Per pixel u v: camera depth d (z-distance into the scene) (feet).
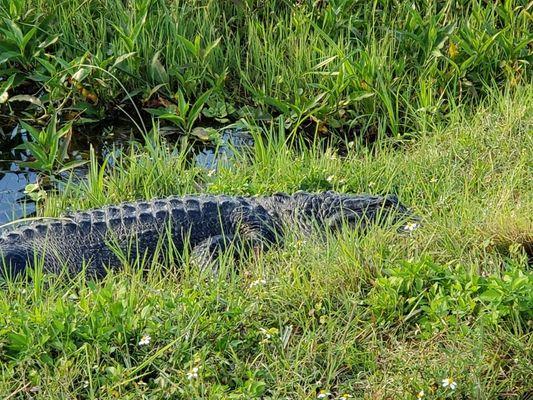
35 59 36.47
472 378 19.71
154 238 26.17
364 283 23.12
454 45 34.94
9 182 32.12
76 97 35.27
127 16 36.91
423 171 29.37
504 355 20.52
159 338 21.26
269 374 20.38
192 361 20.34
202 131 33.50
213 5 37.99
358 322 22.02
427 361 20.45
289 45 36.35
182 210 26.66
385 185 29.12
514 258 23.54
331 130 34.01
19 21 36.22
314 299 22.70
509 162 29.12
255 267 24.67
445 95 34.88
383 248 24.17
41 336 21.09
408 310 22.09
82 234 25.96
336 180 29.43
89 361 20.57
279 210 27.20
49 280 24.02
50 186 31.48
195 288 22.94
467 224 25.02
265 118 34.24
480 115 32.19
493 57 35.58
